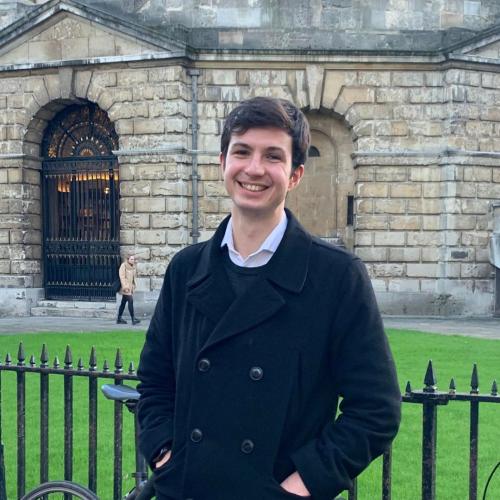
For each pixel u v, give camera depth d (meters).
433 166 22.19
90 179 23.67
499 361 12.52
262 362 2.72
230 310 2.78
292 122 2.90
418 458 7.31
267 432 2.68
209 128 22.05
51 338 16.00
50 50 22.55
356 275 2.85
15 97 23.22
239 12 22.03
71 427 5.28
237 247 2.94
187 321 2.98
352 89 22.14
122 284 20.14
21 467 5.48
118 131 22.22
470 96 22.03
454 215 22.06
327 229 23.09
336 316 2.79
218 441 2.72
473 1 22.64
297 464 2.68
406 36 22.16
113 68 22.08
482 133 22.23
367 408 2.73
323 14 22.03
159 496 2.89
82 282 23.88
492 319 21.56
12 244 23.64
